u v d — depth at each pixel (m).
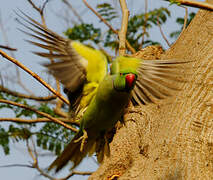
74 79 7.48
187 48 9.96
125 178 7.59
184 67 9.09
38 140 13.32
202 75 8.79
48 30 6.86
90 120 8.26
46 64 6.82
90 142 8.78
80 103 8.33
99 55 7.73
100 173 8.50
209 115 7.94
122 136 9.21
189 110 8.20
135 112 9.52
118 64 7.75
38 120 12.94
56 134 13.42
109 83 7.57
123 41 11.78
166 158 7.50
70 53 7.32
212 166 7.23
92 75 7.84
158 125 8.51
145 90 7.48
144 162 7.90
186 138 7.64
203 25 10.27
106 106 7.85
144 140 8.41
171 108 8.57
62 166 8.69
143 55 11.35
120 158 8.62
